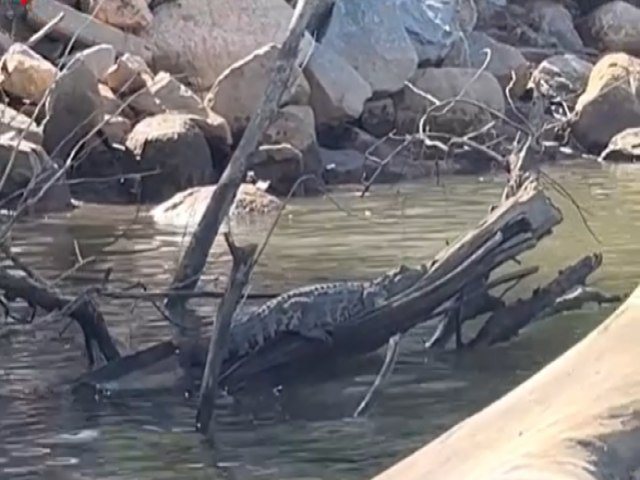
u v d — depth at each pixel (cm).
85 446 751
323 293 887
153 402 838
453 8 2355
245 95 1862
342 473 709
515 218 903
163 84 1841
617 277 1123
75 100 1694
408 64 2112
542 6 2798
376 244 1330
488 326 953
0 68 1688
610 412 488
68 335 965
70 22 2019
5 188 1478
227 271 1159
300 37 884
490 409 510
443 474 478
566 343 949
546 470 454
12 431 778
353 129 2023
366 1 2159
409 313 890
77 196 1675
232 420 805
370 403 825
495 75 2308
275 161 1725
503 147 1641
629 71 2205
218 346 802
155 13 2142
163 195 1706
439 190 1750
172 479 698
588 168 2014
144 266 1216
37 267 1206
